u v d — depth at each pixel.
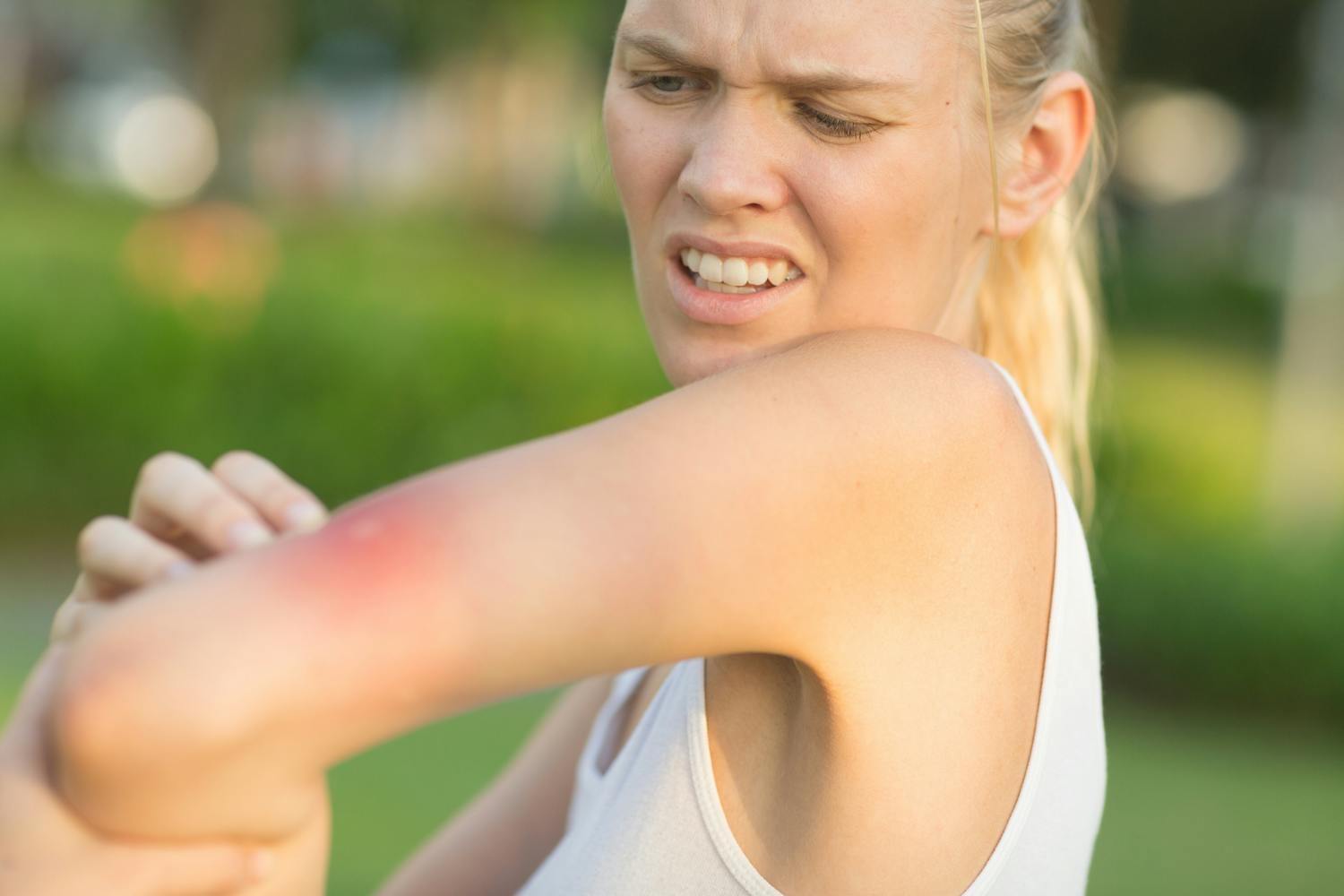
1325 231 12.76
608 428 0.90
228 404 9.84
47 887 0.77
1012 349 1.71
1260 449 12.95
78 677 0.73
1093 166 1.83
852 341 1.08
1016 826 1.15
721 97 1.21
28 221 13.86
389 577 0.77
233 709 0.73
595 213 25.69
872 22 1.18
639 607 0.86
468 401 10.38
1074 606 1.22
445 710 0.80
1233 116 29.55
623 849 1.20
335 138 26.33
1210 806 6.36
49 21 29.98
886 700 1.06
